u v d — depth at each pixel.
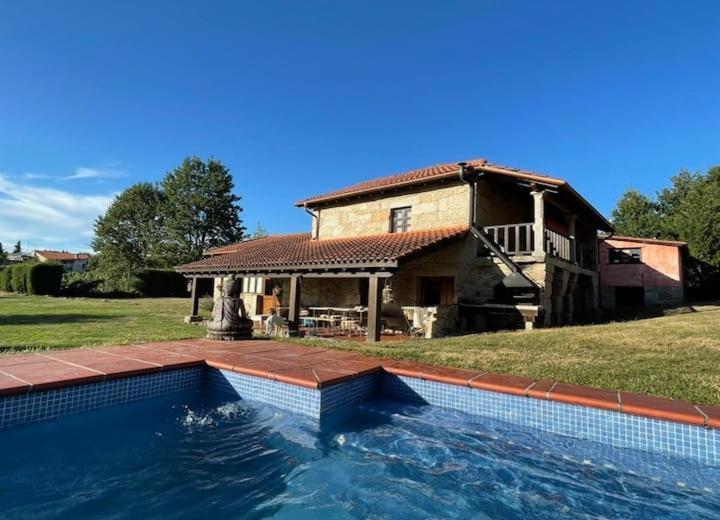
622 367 5.49
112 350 6.63
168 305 25.62
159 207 48.62
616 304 24.47
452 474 3.68
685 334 8.84
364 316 14.33
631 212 37.44
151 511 3.02
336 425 4.84
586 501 3.23
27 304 22.38
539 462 3.88
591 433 4.09
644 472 3.70
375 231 15.52
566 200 14.16
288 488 3.42
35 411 4.13
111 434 4.49
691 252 26.81
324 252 12.87
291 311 11.60
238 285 9.09
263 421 4.96
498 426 4.61
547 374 5.21
